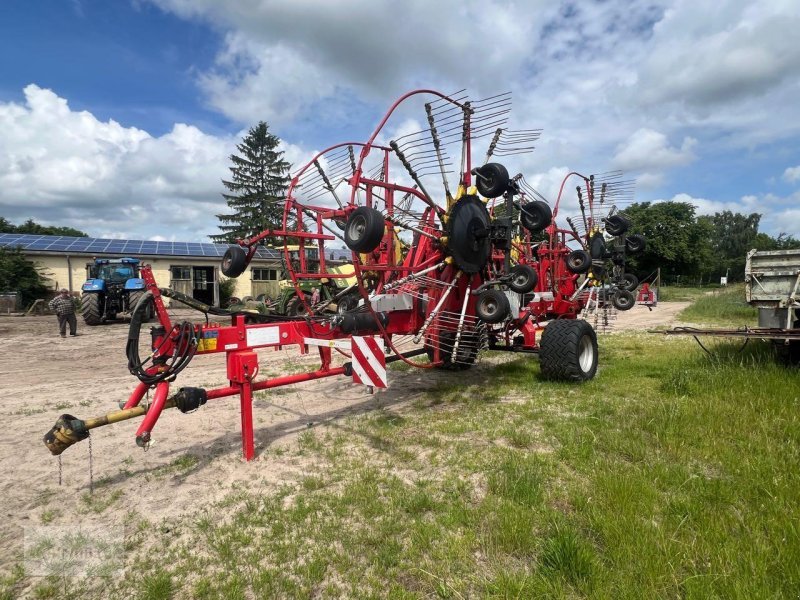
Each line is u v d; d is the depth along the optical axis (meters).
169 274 25.80
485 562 2.58
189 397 3.61
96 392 6.38
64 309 12.74
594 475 3.39
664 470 3.43
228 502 3.29
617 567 2.42
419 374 7.12
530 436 4.28
